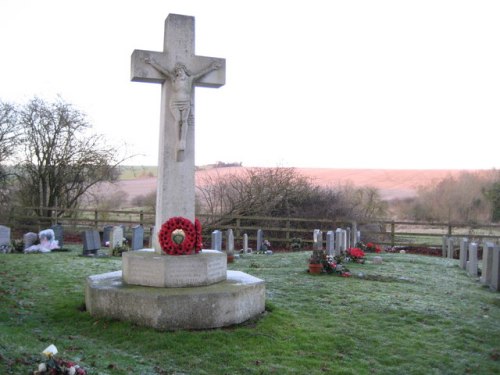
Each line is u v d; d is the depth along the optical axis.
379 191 33.12
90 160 27.44
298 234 24.31
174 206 8.26
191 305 7.05
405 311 8.63
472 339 7.39
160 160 8.38
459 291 10.96
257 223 24.98
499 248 11.27
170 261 7.54
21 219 25.28
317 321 7.89
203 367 5.90
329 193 26.16
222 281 8.11
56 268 12.53
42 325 7.22
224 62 8.64
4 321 7.29
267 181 25.50
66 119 26.80
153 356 6.12
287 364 6.09
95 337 6.76
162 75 8.33
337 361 6.31
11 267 12.58
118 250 16.52
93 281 8.08
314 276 12.28
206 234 24.25
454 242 21.19
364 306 8.92
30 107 26.34
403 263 16.08
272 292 9.91
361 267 14.45
